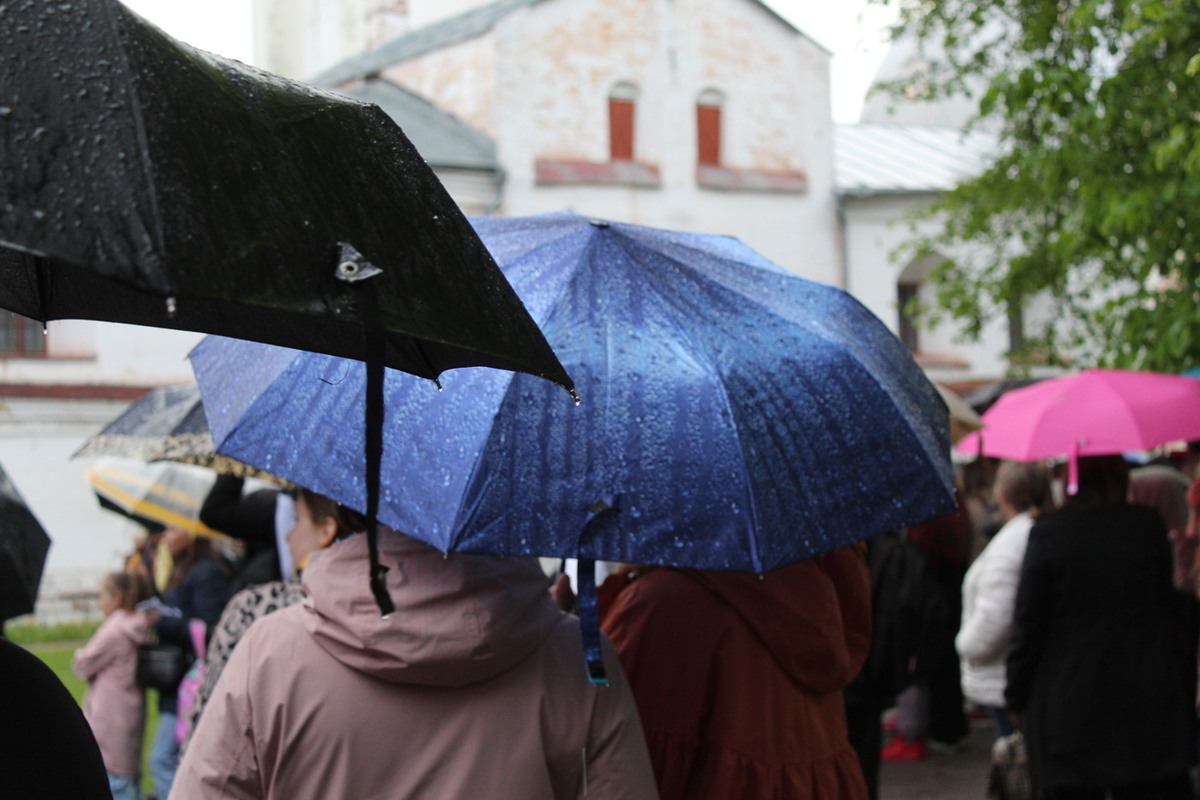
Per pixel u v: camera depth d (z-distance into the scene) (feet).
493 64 76.59
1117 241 23.57
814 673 9.30
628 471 6.97
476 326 4.03
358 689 7.08
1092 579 15.97
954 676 27.96
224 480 16.51
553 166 77.92
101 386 70.90
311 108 3.94
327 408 7.14
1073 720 15.87
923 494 7.95
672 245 8.32
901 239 85.15
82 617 70.03
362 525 8.46
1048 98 22.27
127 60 3.30
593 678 7.11
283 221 3.50
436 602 7.02
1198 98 20.62
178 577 22.76
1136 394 19.31
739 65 82.79
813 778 9.29
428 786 7.05
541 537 6.68
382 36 106.32
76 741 4.61
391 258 3.85
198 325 4.74
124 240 3.05
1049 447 19.16
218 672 10.36
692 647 9.02
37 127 3.12
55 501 70.13
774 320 7.94
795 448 7.49
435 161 74.69
